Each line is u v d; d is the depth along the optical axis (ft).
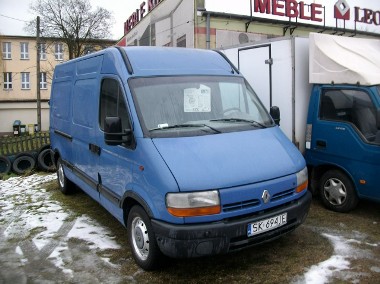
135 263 14.58
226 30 42.01
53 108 25.94
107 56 16.75
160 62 16.08
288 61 20.95
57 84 25.11
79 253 15.76
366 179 17.74
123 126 14.75
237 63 24.70
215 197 11.94
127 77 15.03
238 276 13.32
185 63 16.60
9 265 14.99
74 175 21.67
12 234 18.29
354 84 18.22
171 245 12.00
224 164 12.73
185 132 13.93
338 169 19.26
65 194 24.93
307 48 21.04
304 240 16.01
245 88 17.19
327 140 19.27
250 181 12.53
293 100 20.79
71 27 124.57
